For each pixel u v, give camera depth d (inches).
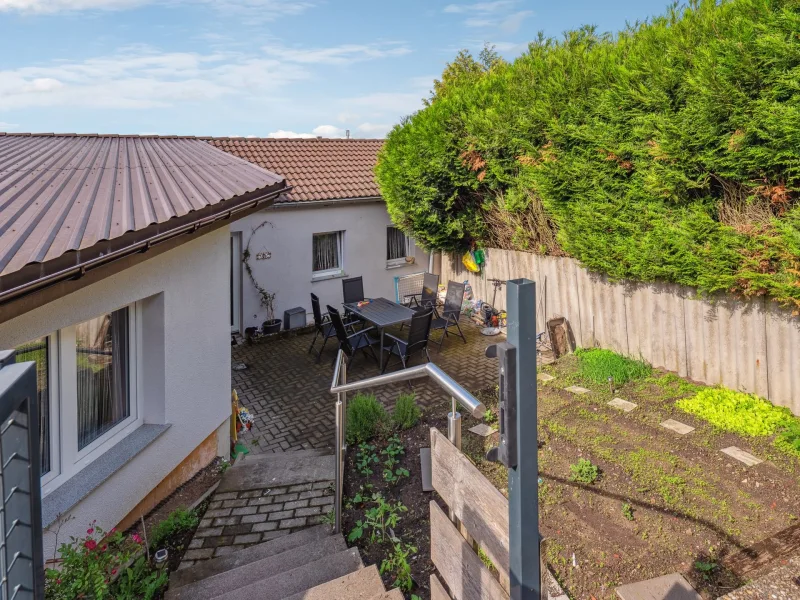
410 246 551.8
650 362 311.4
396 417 252.4
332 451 255.0
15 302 114.0
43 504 146.5
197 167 288.2
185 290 208.7
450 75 925.8
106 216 161.9
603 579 139.9
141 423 199.8
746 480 185.8
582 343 361.4
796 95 195.5
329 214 486.6
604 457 207.0
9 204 167.2
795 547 146.9
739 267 234.2
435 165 401.1
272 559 159.0
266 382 360.2
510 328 60.6
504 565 71.7
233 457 256.2
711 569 141.5
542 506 175.5
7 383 37.3
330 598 124.3
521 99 342.3
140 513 189.5
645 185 263.4
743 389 260.2
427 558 152.6
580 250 319.6
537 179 325.7
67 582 125.6
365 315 395.9
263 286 457.4
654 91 247.6
